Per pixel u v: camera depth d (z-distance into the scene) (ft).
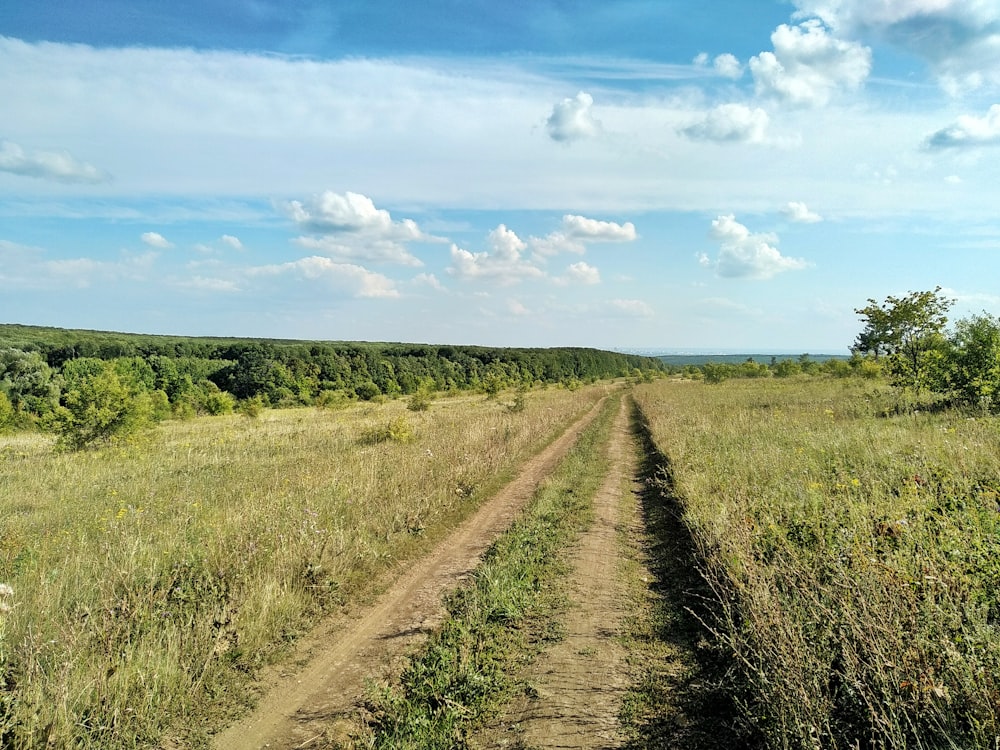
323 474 38.63
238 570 21.01
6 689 13.96
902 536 17.13
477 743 12.94
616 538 28.14
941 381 52.24
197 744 13.24
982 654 10.85
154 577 19.38
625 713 13.60
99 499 36.65
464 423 71.56
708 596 19.49
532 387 212.64
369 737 13.29
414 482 36.01
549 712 13.83
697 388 147.95
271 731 13.73
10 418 95.55
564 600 20.58
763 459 33.30
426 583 23.15
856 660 11.68
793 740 10.87
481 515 33.55
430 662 16.40
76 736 12.75
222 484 40.01
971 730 9.84
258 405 120.47
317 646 18.06
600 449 58.75
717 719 13.03
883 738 10.62
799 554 18.08
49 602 17.57
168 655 15.37
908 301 60.54
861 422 46.73
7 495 38.06
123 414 62.23
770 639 13.11
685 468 36.81
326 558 23.12
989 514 18.22
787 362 186.50
